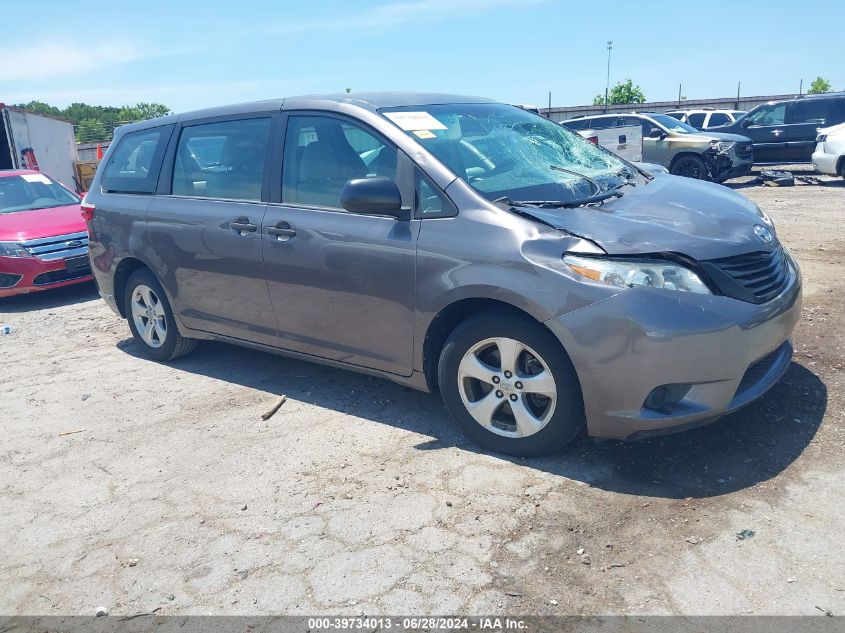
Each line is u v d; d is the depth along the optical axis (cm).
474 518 321
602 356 325
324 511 338
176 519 343
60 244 835
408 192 388
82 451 424
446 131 415
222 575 298
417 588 279
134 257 545
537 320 343
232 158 482
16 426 469
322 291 422
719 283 329
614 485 337
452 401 383
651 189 416
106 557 318
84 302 836
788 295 359
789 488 322
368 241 395
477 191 373
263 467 385
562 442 354
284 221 436
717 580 269
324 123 436
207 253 485
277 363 552
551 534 304
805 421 379
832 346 480
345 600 276
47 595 296
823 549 280
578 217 355
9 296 841
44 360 611
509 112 481
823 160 1468
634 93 5516
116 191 568
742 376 331
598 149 487
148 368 566
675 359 317
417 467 370
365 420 432
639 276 323
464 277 358
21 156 1861
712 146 1534
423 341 385
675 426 327
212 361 570
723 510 311
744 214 389
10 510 365
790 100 1695
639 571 278
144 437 436
